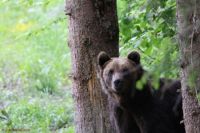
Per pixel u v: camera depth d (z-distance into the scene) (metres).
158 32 13.75
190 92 10.19
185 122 10.49
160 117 12.17
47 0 17.38
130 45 14.32
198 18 9.75
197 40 9.90
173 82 12.45
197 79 9.71
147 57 14.13
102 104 12.95
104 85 12.62
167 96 12.28
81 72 12.95
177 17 10.09
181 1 9.77
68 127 16.39
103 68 12.57
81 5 12.77
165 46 9.08
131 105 12.27
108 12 12.88
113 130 12.99
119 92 12.09
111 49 12.99
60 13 19.98
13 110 18.02
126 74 12.12
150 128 12.23
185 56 9.98
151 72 8.56
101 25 12.82
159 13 13.20
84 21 12.79
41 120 17.02
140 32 14.11
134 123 12.59
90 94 12.97
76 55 12.97
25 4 17.12
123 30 14.20
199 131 10.28
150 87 12.17
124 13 14.21
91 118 13.02
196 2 9.62
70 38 13.08
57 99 20.08
